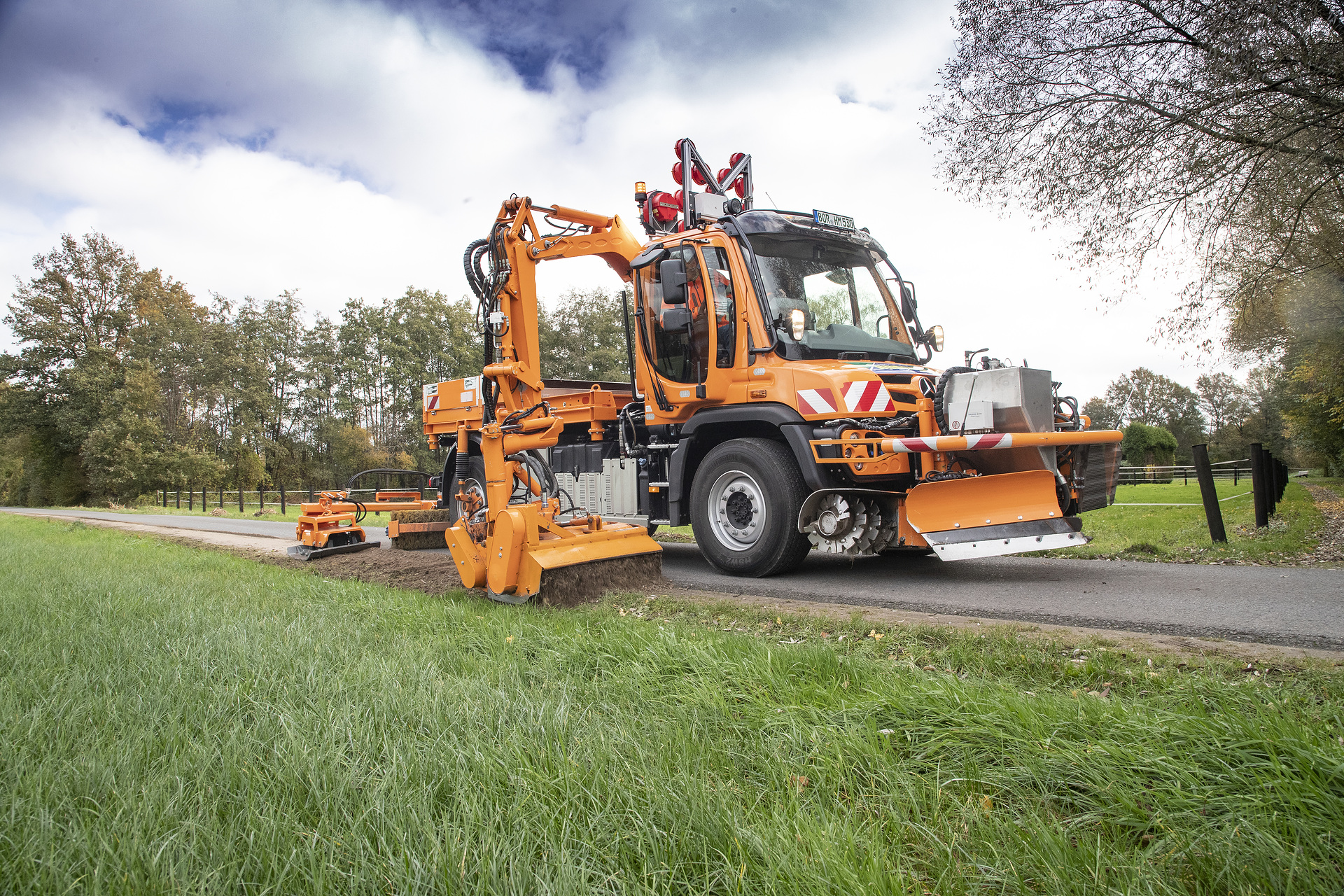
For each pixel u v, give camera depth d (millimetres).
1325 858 1682
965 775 2205
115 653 3705
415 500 10062
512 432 6020
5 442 50781
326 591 5965
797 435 6379
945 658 3473
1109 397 94875
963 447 5676
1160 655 3312
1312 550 6973
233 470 50312
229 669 3377
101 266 47750
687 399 7316
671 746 2418
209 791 2119
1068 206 9195
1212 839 1767
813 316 6922
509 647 3916
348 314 59469
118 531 15297
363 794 2082
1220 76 7832
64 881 1700
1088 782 2080
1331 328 10445
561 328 52344
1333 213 8758
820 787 2148
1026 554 7707
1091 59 8625
